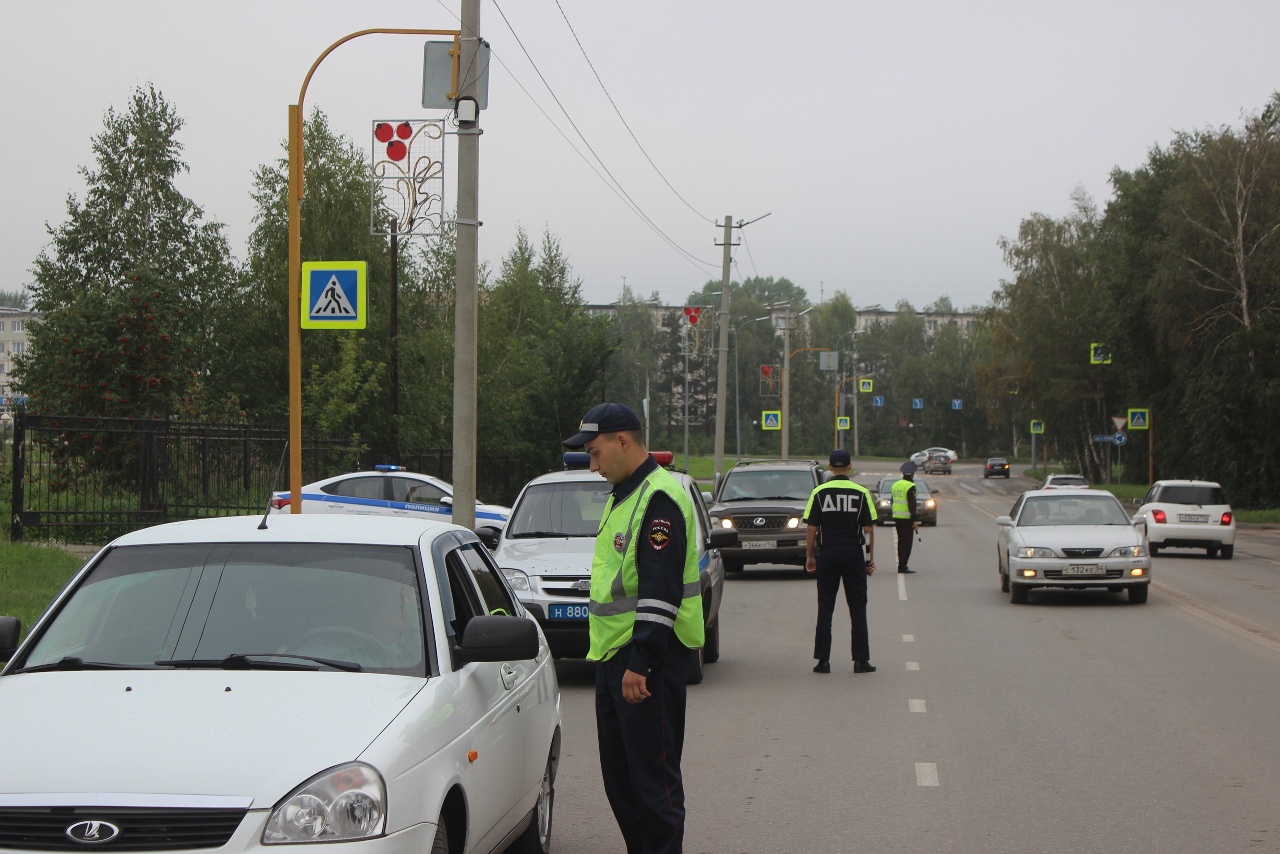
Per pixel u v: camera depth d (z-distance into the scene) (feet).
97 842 11.67
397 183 49.75
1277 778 25.07
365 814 12.25
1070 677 38.04
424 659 15.51
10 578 48.16
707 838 21.02
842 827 21.66
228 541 17.17
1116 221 221.66
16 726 13.25
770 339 458.91
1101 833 21.16
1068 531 59.47
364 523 18.13
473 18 48.70
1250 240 157.48
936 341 485.15
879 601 61.11
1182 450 178.09
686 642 17.13
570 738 29.91
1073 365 239.71
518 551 36.99
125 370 76.07
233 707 13.66
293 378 43.14
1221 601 60.59
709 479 254.68
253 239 118.11
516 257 168.14
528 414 124.57
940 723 30.94
